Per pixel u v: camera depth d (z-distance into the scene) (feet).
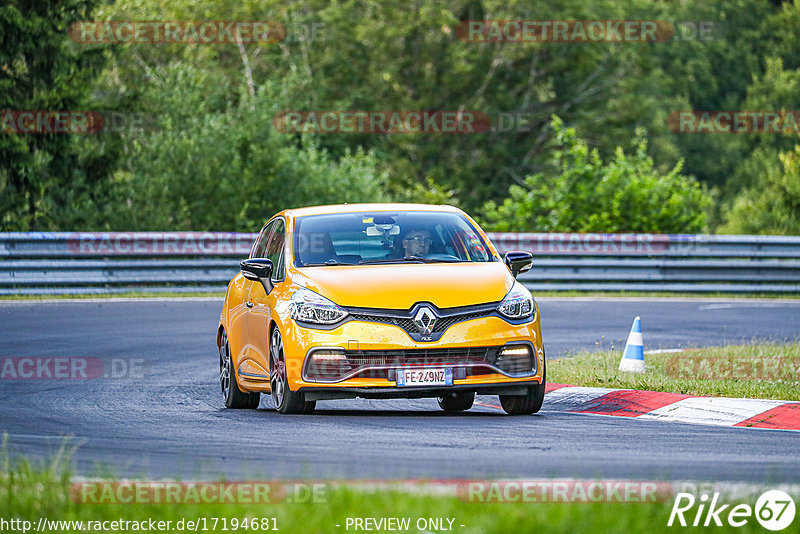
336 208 127.44
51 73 418.31
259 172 442.91
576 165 404.36
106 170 424.05
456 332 109.19
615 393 126.41
